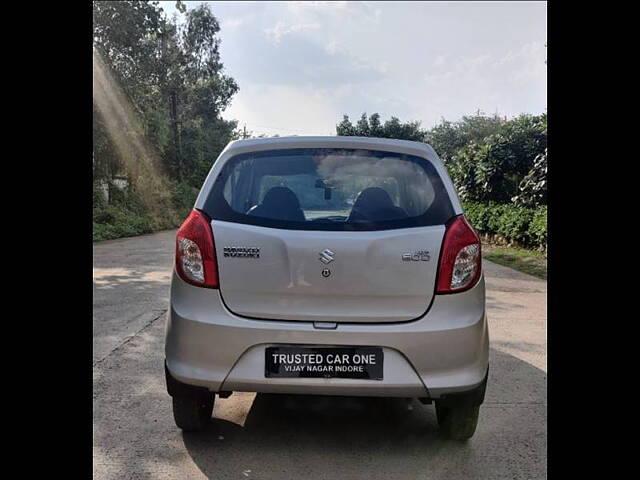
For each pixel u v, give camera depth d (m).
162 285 8.59
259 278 2.84
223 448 3.20
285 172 3.12
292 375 2.81
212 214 2.97
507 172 18.36
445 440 3.35
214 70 52.38
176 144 34.69
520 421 3.64
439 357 2.80
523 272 10.87
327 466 3.01
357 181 3.07
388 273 2.82
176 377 2.89
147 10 26.50
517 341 5.67
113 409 3.72
